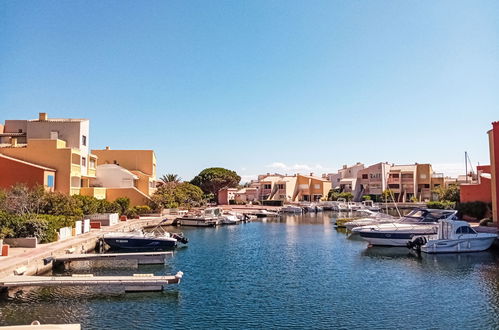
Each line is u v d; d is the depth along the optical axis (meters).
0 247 27.23
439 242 36.06
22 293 23.09
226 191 117.81
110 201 58.50
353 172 135.88
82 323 19.06
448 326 18.80
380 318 19.86
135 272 29.38
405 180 117.00
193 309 21.12
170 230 58.50
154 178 84.31
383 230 40.72
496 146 42.06
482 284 25.83
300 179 126.31
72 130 57.41
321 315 20.31
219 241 46.62
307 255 36.78
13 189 41.31
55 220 35.84
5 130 60.53
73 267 30.56
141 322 19.28
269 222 72.69
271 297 23.31
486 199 52.12
